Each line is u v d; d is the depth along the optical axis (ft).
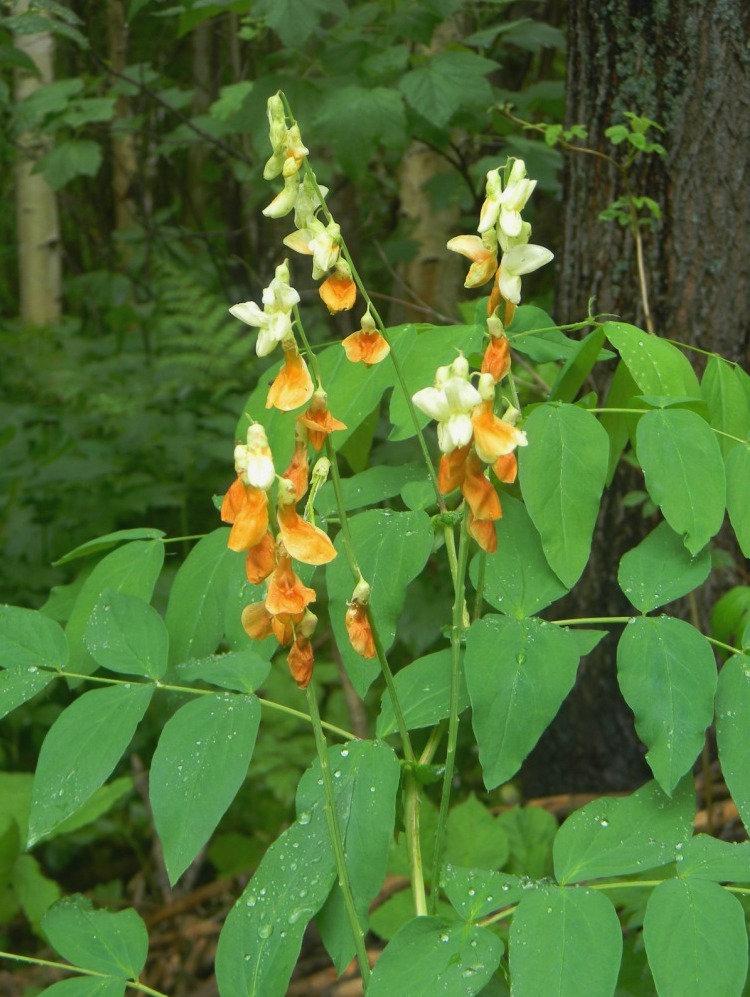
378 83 11.88
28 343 20.15
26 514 13.52
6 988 10.05
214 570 5.66
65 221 28.35
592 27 9.16
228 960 4.49
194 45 22.18
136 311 21.54
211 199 26.37
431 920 4.36
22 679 5.10
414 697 5.22
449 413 4.36
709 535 4.87
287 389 4.58
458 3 11.19
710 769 9.49
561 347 6.17
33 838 4.55
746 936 4.08
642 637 4.78
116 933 5.14
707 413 5.51
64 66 22.13
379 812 4.64
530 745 4.56
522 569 5.12
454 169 15.67
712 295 9.05
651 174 9.07
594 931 4.11
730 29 8.64
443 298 16.33
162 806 4.51
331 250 4.73
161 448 15.14
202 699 4.82
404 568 5.18
